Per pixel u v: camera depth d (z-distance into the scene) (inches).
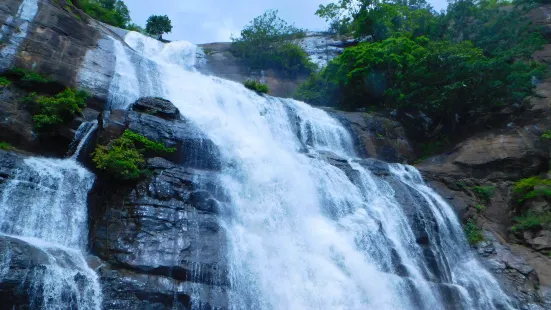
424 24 1412.4
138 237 478.3
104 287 421.7
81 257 453.1
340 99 1278.3
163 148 591.5
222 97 871.1
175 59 1334.9
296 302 503.8
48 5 764.0
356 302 531.5
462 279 684.7
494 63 1032.8
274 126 892.6
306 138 926.4
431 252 682.2
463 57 1063.6
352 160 844.0
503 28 1275.8
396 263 626.5
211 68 1444.4
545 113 1038.4
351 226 638.5
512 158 941.2
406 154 1048.2
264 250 536.4
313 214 646.5
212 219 526.6
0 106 599.2
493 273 719.7
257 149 711.7
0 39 668.1
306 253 566.3
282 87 1493.6
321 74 1365.7
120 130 590.2
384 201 737.0
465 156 960.3
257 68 1533.0
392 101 1160.2
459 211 827.4
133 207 505.4
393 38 1224.2
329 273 547.8
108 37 836.0
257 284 494.0
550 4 1555.1
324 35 1771.7
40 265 398.0
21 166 504.4
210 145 635.5
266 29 1553.9
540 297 684.1
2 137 580.4
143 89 789.2
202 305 443.8
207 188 560.7
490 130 1059.3
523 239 817.5
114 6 1524.4
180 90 843.4
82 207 518.6
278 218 602.5
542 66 1139.3
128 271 449.4
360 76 1179.3
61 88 684.7
